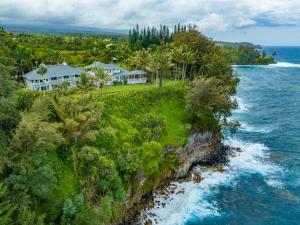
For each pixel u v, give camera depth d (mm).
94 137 44062
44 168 33781
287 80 175750
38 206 34656
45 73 76812
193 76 92750
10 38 88188
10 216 29312
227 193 51406
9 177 31062
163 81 89688
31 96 44375
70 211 35094
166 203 48125
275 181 55188
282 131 81312
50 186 34062
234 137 76562
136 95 67625
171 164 54969
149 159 49906
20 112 37500
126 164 45719
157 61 75875
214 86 64000
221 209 46938
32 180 32500
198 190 52219
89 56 116438
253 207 47594
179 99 74188
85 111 45938
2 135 33781
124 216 43750
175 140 58562
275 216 45375
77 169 41750
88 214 35188
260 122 89438
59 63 100938
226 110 68938
